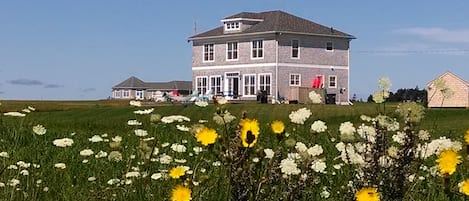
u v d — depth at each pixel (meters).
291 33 62.25
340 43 65.06
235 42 64.81
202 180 4.28
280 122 3.98
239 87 64.38
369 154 3.99
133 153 7.32
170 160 6.11
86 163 7.37
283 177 3.86
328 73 64.44
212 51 66.56
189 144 8.74
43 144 9.62
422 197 4.69
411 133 3.96
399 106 4.03
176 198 3.59
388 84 4.30
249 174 3.62
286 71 62.31
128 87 129.25
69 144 6.37
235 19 64.62
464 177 5.24
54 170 6.57
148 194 4.87
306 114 4.34
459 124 16.81
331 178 5.67
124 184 5.28
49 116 30.02
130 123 8.10
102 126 17.78
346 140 4.21
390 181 3.90
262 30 62.47
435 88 4.51
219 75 65.88
